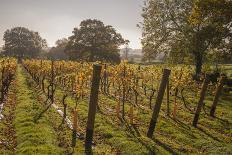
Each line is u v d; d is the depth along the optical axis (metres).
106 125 22.17
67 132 20.31
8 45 197.50
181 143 19.94
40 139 17.66
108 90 38.62
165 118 26.56
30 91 37.62
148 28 62.81
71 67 53.84
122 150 17.39
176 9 60.66
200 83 48.25
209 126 25.22
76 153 16.44
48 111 26.12
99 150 17.17
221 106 33.84
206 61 59.72
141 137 19.47
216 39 53.38
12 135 18.95
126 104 31.62
